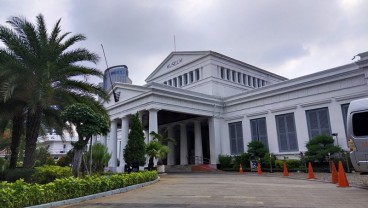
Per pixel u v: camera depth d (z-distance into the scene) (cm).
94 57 1708
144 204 808
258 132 2884
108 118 1802
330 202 766
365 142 1043
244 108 3048
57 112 1792
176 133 3919
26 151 1588
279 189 1109
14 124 1781
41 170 1362
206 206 740
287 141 2636
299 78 2605
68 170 1374
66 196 913
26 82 1505
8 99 1530
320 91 2472
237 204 766
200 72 3644
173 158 3703
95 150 1973
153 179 1603
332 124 2353
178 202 826
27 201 784
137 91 2841
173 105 2806
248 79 4053
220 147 3119
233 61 3809
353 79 2281
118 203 848
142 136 2019
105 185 1088
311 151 2208
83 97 1705
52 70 1538
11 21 1562
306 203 760
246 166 2695
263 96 2870
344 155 2014
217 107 3200
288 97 2688
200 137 3384
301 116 2566
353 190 1008
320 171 2091
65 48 1694
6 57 1508
